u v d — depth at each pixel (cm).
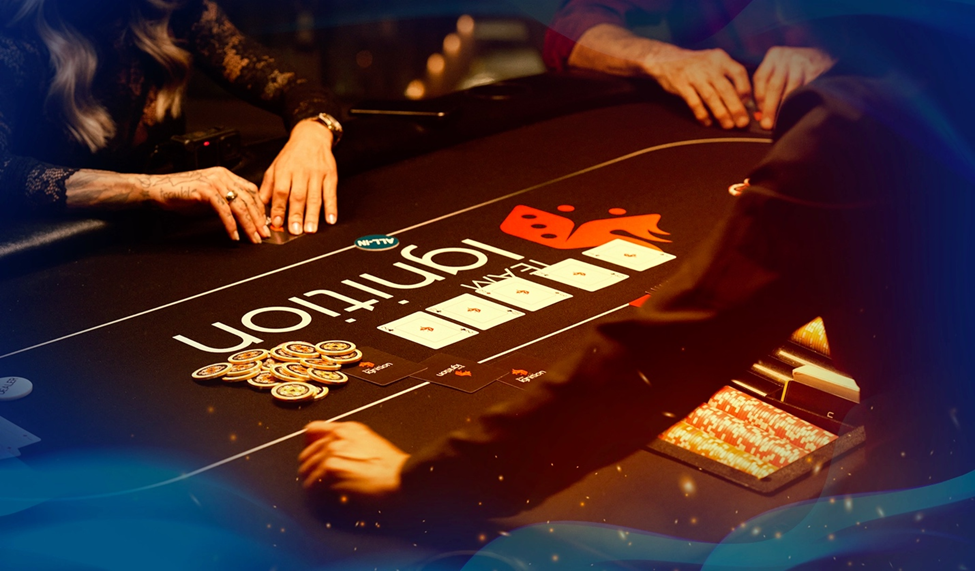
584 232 213
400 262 198
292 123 255
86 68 246
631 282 188
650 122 287
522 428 115
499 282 188
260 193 226
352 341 164
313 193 222
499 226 216
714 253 100
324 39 627
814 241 98
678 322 102
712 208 226
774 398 135
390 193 235
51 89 245
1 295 181
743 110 284
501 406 117
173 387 149
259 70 274
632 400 109
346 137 254
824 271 100
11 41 233
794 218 97
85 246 200
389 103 278
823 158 96
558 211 225
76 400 146
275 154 245
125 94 261
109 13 256
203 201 206
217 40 276
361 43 631
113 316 174
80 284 187
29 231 196
